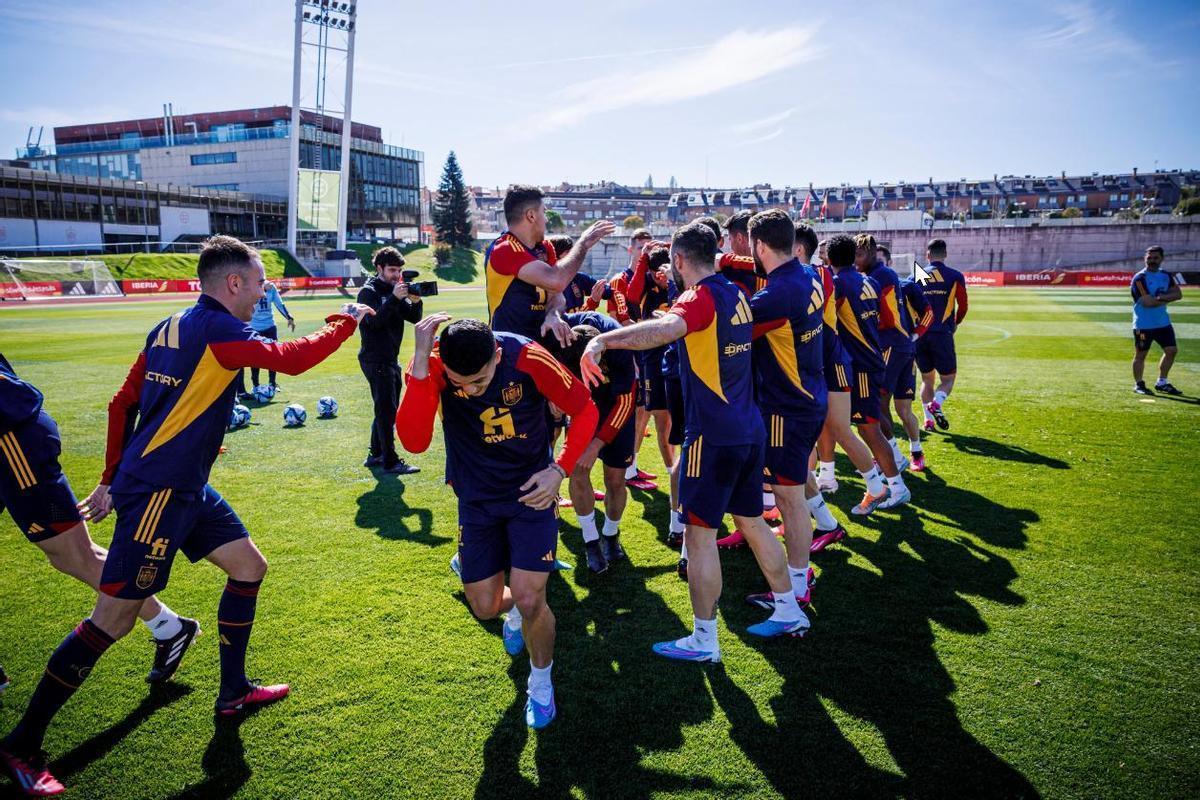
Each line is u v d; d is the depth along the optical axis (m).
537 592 2.76
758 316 3.49
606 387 4.09
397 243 71.00
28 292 34.16
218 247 2.68
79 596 3.98
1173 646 3.30
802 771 2.53
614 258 65.75
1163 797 2.37
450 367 2.49
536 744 2.70
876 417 5.12
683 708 2.91
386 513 5.30
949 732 2.72
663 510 5.49
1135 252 49.75
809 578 3.89
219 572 4.25
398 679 3.13
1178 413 8.23
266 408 9.38
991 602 3.76
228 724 2.84
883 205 101.94
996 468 6.27
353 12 49.06
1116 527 4.79
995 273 45.09
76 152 77.06
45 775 2.52
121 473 2.60
